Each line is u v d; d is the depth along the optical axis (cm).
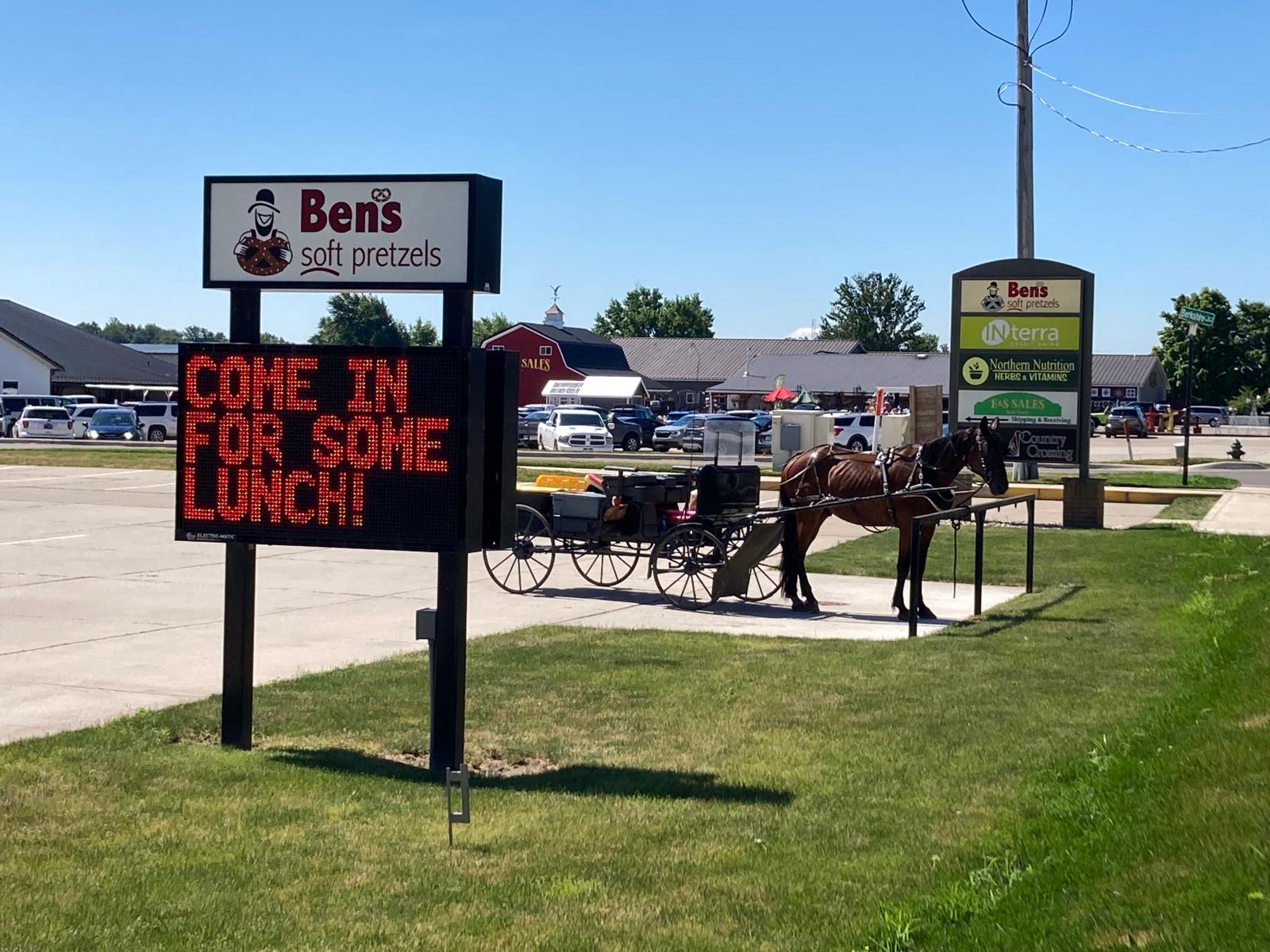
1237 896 510
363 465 883
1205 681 996
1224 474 4297
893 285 18888
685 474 1816
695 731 983
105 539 2338
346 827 748
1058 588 1781
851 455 1705
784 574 1717
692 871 665
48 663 1277
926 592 1867
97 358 8800
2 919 600
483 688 1147
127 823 752
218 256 922
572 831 738
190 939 579
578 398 9144
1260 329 11669
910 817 746
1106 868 596
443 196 883
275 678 1223
